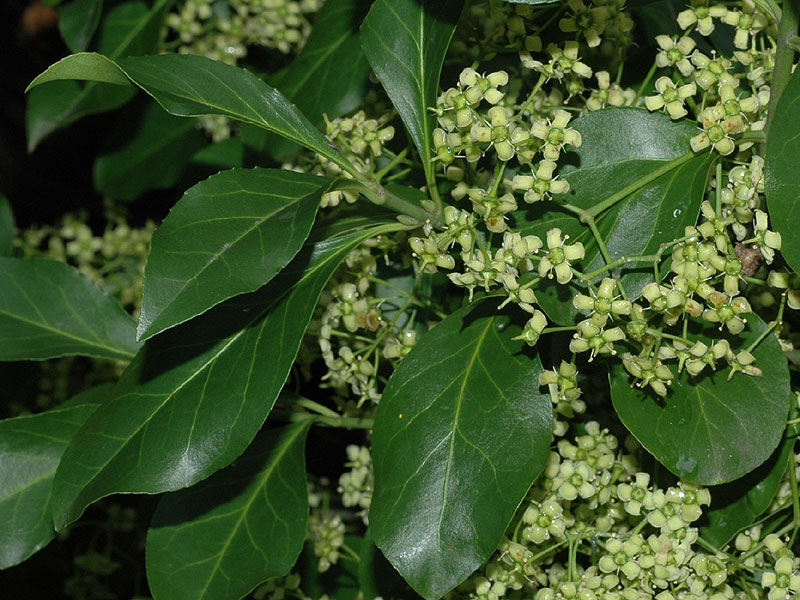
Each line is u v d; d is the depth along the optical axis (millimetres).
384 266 410
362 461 413
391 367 416
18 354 414
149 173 514
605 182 345
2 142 725
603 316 325
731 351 333
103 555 535
